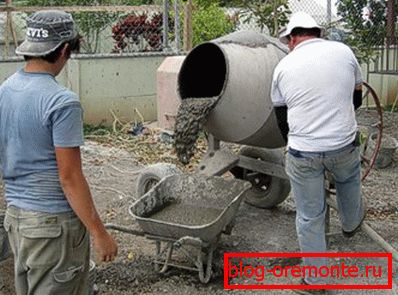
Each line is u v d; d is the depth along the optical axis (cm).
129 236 519
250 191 578
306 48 397
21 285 288
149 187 537
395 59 1073
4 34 941
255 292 427
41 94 267
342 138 387
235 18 1032
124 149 799
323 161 389
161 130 834
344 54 396
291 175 401
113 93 927
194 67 504
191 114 477
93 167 719
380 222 556
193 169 713
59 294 280
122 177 686
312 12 1048
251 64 470
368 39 1055
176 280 445
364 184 656
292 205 589
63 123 262
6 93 276
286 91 394
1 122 277
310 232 404
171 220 458
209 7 1070
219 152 518
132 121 942
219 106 473
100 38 1022
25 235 273
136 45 1003
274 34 912
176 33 966
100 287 434
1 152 281
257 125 477
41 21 268
